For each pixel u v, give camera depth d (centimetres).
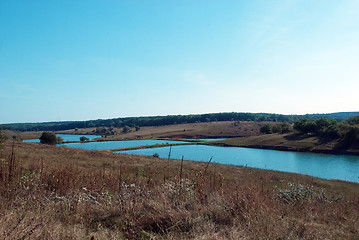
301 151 6350
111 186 548
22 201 374
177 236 319
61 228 304
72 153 2745
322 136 7544
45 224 291
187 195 472
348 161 4766
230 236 312
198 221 357
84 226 328
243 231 331
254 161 4838
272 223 357
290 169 3984
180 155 5556
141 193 479
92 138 10875
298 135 8381
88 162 1859
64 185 491
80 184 511
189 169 1891
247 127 13400
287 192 695
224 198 447
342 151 5862
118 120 18800
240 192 463
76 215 349
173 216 375
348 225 459
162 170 1733
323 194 862
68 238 274
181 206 414
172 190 489
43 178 505
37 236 270
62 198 418
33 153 2098
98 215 384
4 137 1809
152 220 371
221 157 5369
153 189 527
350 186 2108
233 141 8619
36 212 341
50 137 5466
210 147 7488
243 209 401
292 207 524
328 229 409
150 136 11562
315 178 2480
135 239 303
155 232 336
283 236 336
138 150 6531
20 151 2111
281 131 10106
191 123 17038
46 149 2911
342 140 6612
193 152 6156
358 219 492
